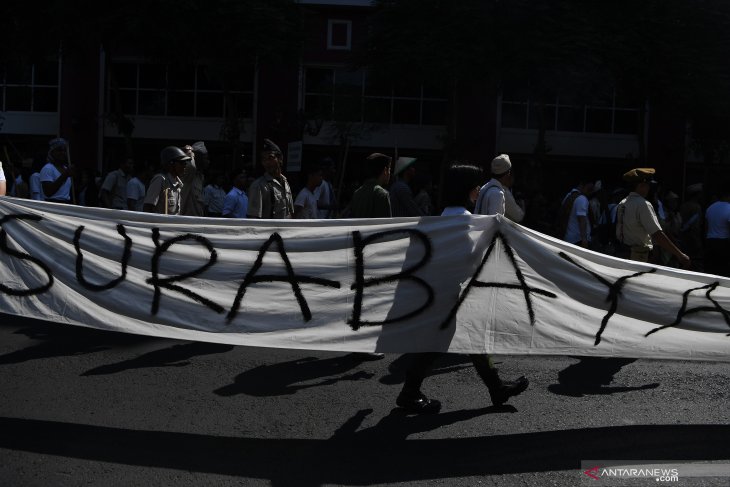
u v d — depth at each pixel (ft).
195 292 17.20
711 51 69.21
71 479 13.50
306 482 13.57
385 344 17.04
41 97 89.45
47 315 17.43
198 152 30.68
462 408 18.16
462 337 17.10
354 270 17.06
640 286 17.30
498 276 17.10
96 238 17.37
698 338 17.40
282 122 87.40
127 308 17.29
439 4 67.05
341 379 20.77
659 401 18.92
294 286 17.08
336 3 86.94
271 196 28.09
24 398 18.16
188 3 64.23
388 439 15.88
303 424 16.81
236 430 16.31
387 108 90.74
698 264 53.98
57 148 32.30
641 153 83.05
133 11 64.54
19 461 14.24
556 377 21.27
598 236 46.57
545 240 17.13
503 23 65.82
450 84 67.77
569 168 92.89
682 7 69.62
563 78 65.41
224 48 69.15
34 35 67.62
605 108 91.40
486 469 14.25
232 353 23.54
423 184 40.88
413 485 13.50
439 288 17.04
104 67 88.69
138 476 13.69
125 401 18.16
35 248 17.48
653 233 25.12
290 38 73.15
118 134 89.81
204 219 17.20
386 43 67.82
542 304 17.19
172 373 20.89
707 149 83.46
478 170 17.99
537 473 14.05
